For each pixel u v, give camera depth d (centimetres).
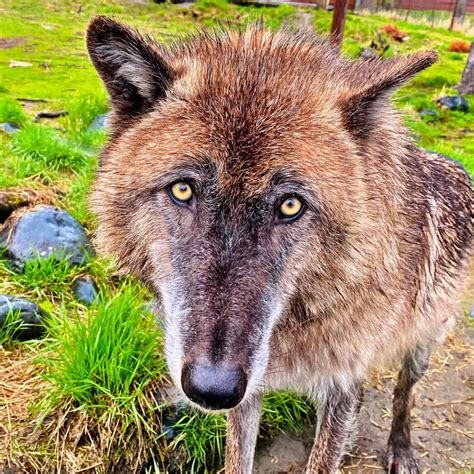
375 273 42
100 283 72
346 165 39
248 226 37
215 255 36
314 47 46
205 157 37
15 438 52
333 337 44
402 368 58
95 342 55
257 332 36
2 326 61
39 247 72
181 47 46
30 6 283
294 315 43
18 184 85
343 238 40
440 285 53
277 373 47
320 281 41
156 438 54
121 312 57
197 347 35
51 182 91
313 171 37
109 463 52
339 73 44
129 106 42
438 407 66
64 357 55
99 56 41
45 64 183
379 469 58
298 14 292
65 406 54
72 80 166
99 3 302
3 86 151
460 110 187
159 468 54
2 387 57
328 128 39
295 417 61
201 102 39
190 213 38
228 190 36
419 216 47
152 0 316
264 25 49
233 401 34
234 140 37
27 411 54
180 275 38
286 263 39
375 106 40
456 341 78
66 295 69
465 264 58
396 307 45
